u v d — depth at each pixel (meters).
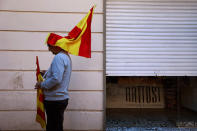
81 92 3.40
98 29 3.46
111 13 3.64
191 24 3.71
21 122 3.34
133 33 3.65
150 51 3.66
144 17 3.67
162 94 6.08
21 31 3.39
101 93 3.40
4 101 3.33
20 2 3.41
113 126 3.90
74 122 3.37
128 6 3.66
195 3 3.72
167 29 3.69
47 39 2.52
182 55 3.67
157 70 3.64
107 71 3.61
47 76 2.40
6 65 3.35
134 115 4.94
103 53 3.44
